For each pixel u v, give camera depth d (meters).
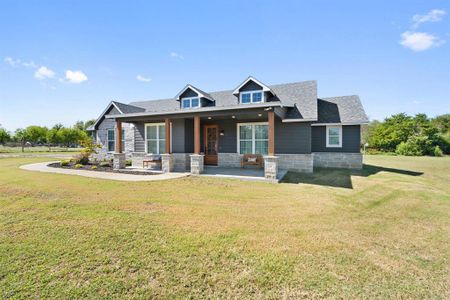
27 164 14.37
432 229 4.20
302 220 4.57
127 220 4.37
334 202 6.00
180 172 11.11
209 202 5.84
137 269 2.71
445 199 6.46
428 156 25.97
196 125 10.31
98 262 2.86
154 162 12.36
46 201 5.66
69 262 2.84
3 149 37.12
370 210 5.38
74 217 4.50
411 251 3.31
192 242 3.45
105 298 2.21
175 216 4.68
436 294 2.34
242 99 13.38
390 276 2.66
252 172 10.91
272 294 2.30
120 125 12.28
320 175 10.72
